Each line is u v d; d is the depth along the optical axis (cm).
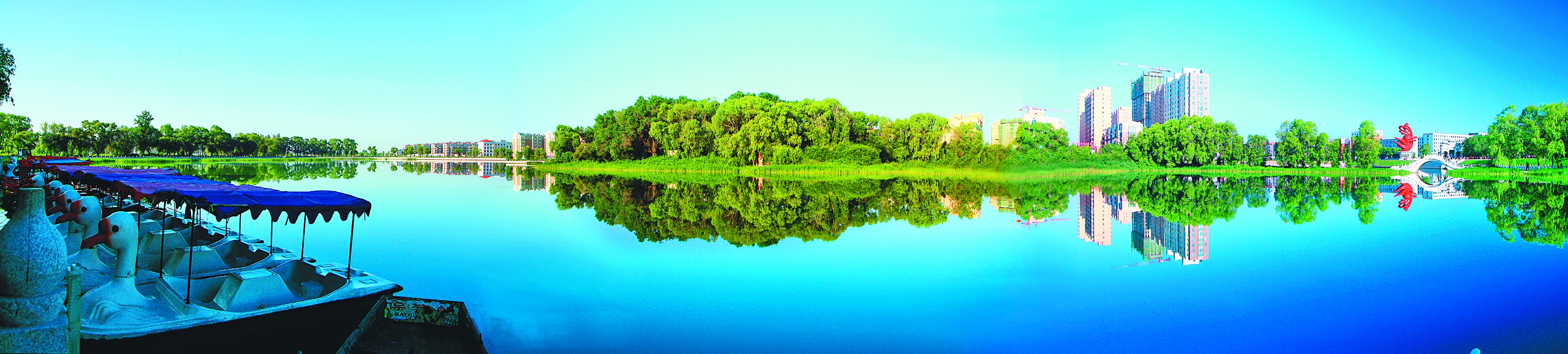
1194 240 1561
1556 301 945
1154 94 9244
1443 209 2803
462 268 1077
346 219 938
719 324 758
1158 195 3023
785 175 5534
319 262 1109
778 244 1445
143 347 700
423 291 923
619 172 6106
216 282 878
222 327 753
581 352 668
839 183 4391
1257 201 3212
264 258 1080
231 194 923
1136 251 1255
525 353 661
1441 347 727
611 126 7156
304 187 3741
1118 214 1712
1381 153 9075
